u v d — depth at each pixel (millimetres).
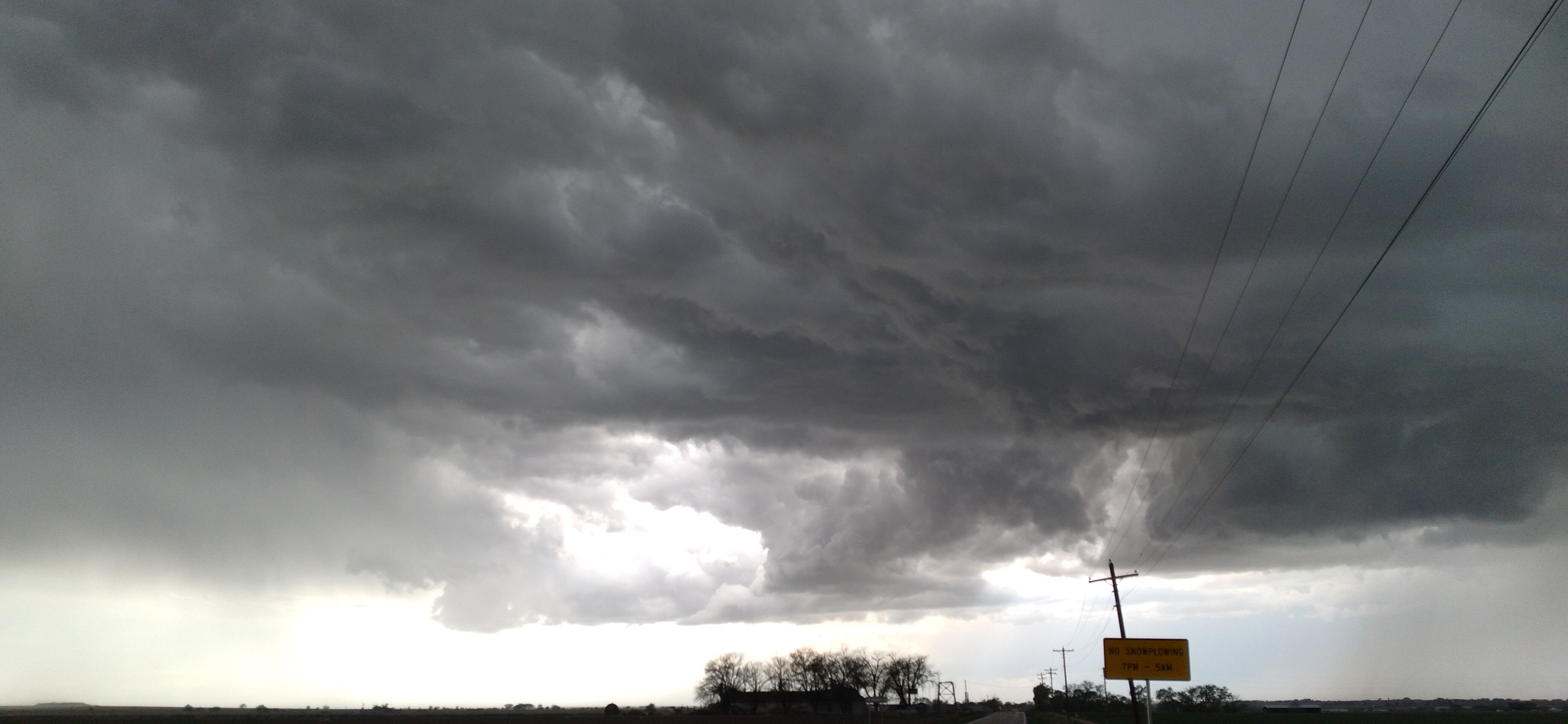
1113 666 45688
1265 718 180375
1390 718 190250
